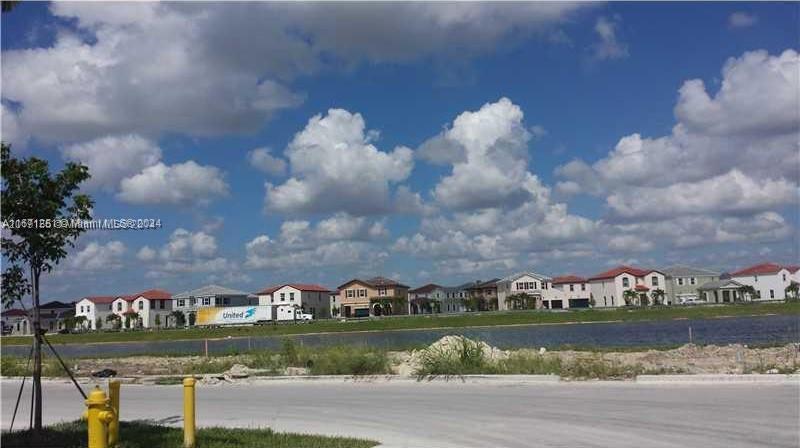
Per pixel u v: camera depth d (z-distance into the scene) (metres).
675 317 83.69
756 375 15.44
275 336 75.06
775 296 114.69
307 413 13.59
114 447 9.22
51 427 11.52
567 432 10.61
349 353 21.83
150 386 20.17
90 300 114.19
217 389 18.81
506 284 123.31
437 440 10.41
